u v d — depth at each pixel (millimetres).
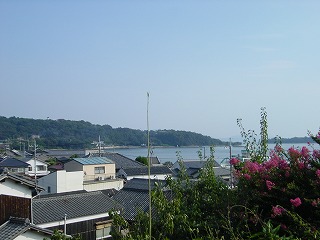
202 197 5395
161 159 63312
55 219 14039
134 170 38000
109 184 33906
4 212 11422
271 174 4703
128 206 16781
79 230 14680
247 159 5793
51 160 52219
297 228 4070
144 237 4133
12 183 13203
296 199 4137
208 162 6336
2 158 45062
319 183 4270
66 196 16469
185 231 4559
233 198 4883
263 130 6035
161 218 4555
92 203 16109
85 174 34188
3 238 10023
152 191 4789
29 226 10484
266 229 3570
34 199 15492
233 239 3928
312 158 4629
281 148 4984
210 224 4609
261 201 4676
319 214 4148
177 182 5828
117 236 4695
